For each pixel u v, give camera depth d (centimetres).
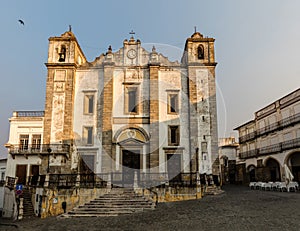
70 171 3036
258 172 4997
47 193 2317
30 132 3750
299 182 4091
